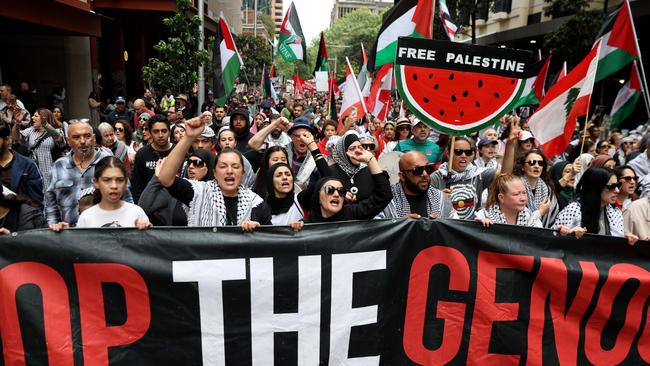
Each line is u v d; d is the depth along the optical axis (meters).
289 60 15.34
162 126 5.58
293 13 15.17
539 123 5.51
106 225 3.48
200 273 3.03
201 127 3.35
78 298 2.93
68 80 18.70
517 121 8.09
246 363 3.10
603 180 4.20
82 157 4.89
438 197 4.18
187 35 14.39
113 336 2.96
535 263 3.25
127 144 7.69
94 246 2.94
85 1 16.00
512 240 3.26
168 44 14.40
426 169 3.96
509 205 3.86
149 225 3.00
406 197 4.13
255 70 40.62
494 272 3.26
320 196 3.61
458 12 26.64
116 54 24.36
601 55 6.97
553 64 24.89
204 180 4.63
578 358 3.29
